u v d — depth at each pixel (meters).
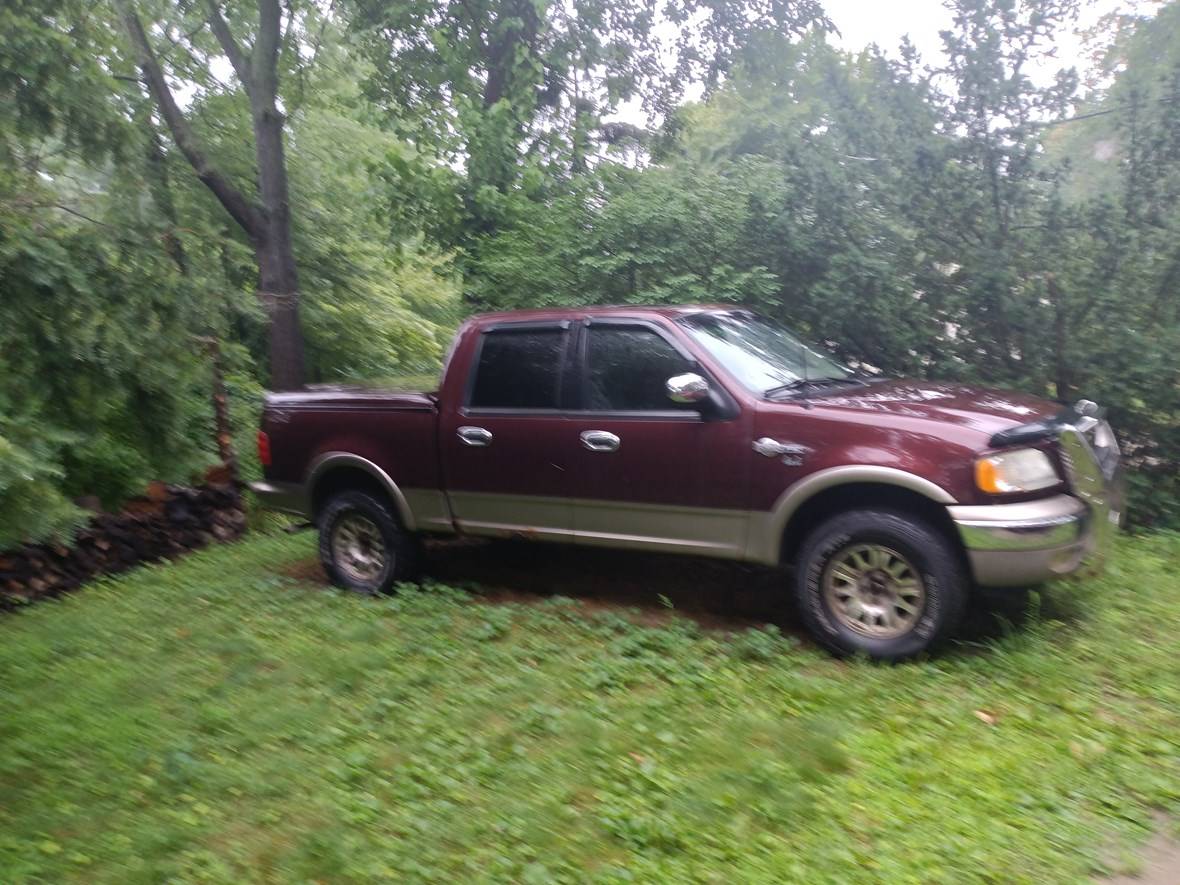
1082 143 10.82
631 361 6.03
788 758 4.18
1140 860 3.46
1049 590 6.05
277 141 13.69
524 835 3.68
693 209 9.43
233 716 4.86
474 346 6.59
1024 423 5.20
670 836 3.61
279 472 7.42
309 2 15.41
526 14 14.30
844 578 5.35
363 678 5.35
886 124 9.09
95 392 8.02
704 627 6.00
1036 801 3.83
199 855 3.66
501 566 7.53
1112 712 4.58
